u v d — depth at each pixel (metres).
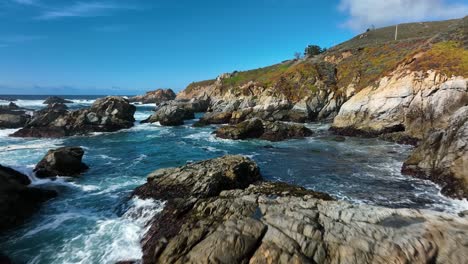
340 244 8.73
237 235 9.40
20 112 51.75
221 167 16.80
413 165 19.39
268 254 8.68
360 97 38.53
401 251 8.24
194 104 79.69
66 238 11.76
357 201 15.05
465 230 8.84
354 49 66.44
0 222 12.19
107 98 47.38
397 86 34.53
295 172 20.56
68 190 17.09
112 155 26.83
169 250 9.55
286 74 60.28
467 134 16.20
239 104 61.75
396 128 33.50
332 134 37.53
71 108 79.31
